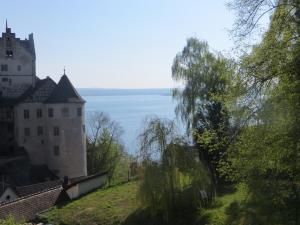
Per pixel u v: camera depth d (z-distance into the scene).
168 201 32.94
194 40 44.34
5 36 65.25
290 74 15.41
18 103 61.78
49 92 63.06
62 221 35.88
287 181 18.25
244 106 17.56
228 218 29.30
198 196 33.12
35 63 66.56
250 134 17.88
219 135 25.95
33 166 61.88
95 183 46.16
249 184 18.69
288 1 15.51
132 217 34.41
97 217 35.75
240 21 20.92
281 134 16.33
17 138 62.44
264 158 17.14
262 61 16.42
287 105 16.38
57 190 41.88
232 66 17.58
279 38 16.00
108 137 73.44
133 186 44.38
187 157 33.62
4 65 65.25
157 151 33.50
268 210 23.75
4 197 45.56
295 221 21.55
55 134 61.47
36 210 38.09
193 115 40.94
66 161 61.50
